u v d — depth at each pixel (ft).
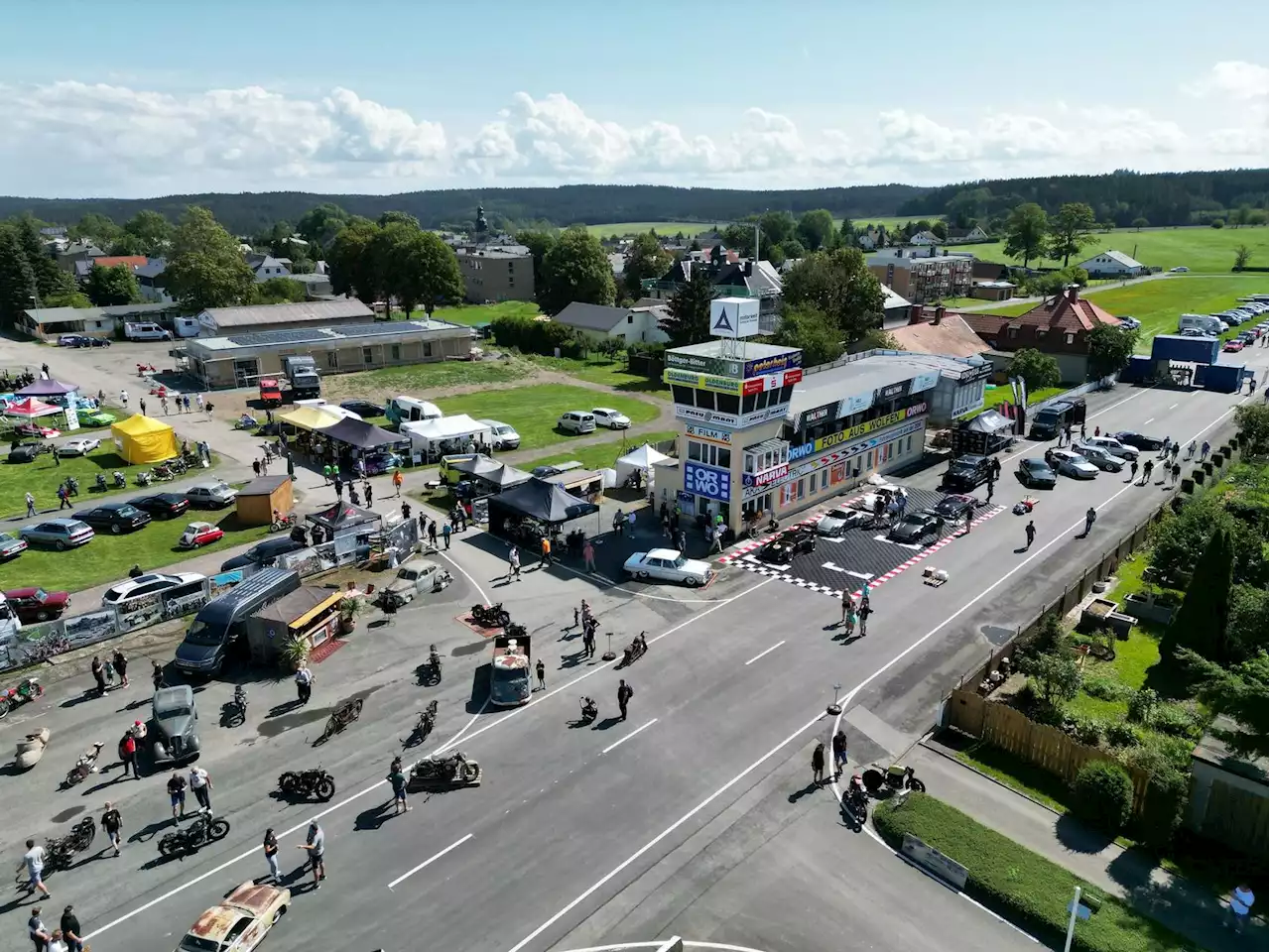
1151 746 98.53
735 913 79.66
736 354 170.40
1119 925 76.13
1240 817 86.17
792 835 90.17
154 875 85.25
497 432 238.48
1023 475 209.56
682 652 128.98
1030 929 77.41
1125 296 575.38
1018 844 86.94
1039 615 137.28
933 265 587.68
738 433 167.73
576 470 209.46
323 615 130.82
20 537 170.09
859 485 209.87
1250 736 85.40
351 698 116.26
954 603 144.97
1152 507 191.42
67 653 128.26
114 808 88.58
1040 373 300.40
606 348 394.73
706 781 98.94
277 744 106.22
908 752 104.53
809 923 78.43
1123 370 331.57
